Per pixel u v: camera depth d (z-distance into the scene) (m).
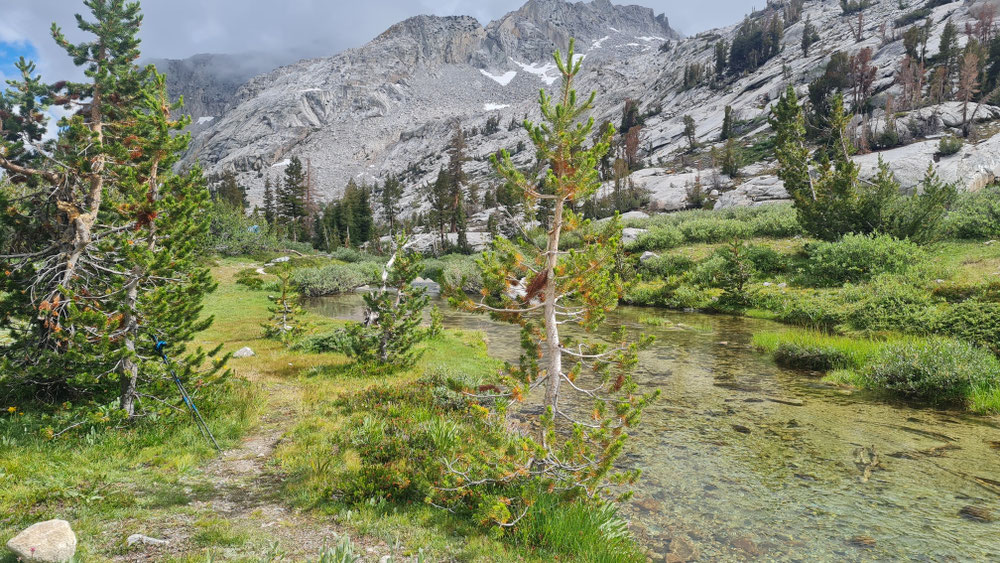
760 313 25.41
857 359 14.77
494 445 7.63
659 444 9.24
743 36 132.88
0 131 11.44
